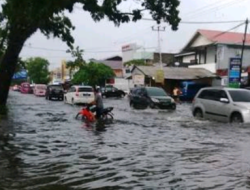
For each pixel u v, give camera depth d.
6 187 7.05
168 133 14.71
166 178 7.74
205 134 14.22
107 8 20.94
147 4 22.00
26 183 7.35
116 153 10.52
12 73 23.98
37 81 119.31
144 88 29.30
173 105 27.95
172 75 48.66
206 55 51.97
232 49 48.69
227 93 17.64
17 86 96.81
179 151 10.77
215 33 51.56
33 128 16.41
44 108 29.97
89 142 12.52
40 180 7.59
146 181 7.52
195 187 7.07
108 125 17.73
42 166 8.85
